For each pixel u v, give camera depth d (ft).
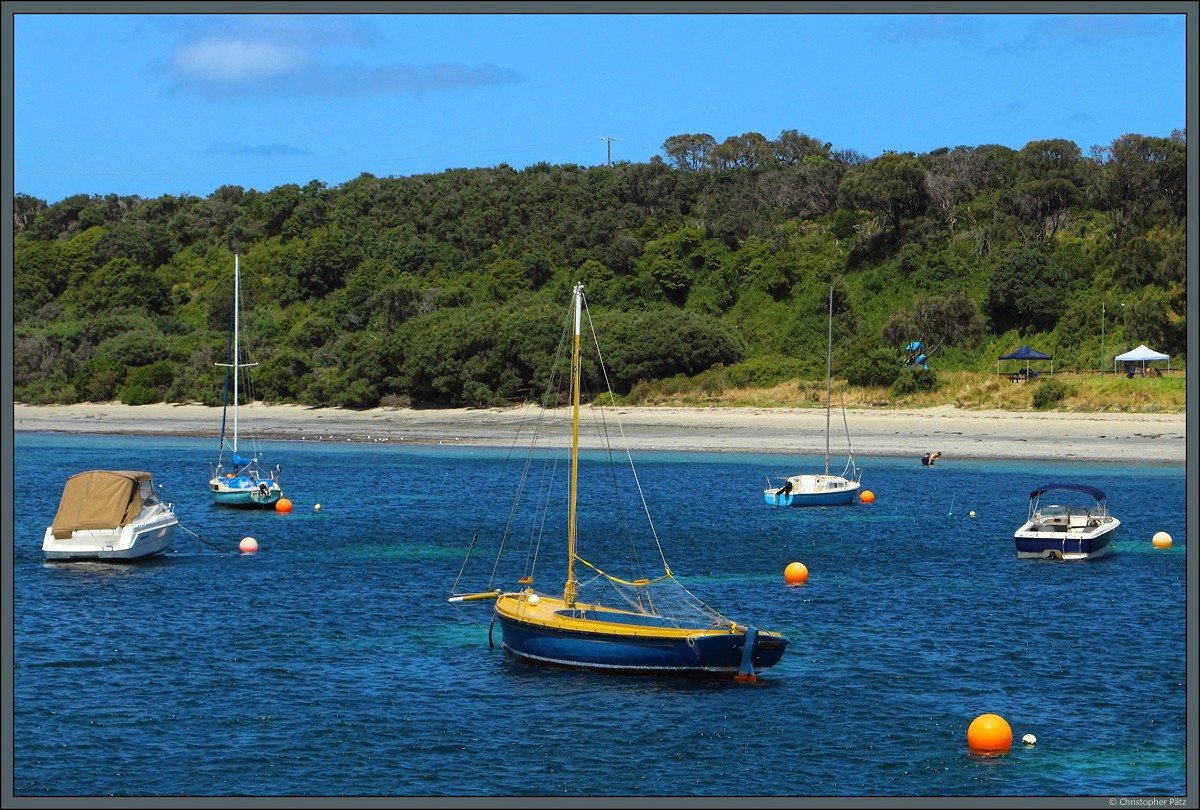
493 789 78.48
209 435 342.23
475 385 362.74
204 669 103.86
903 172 410.31
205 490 226.58
